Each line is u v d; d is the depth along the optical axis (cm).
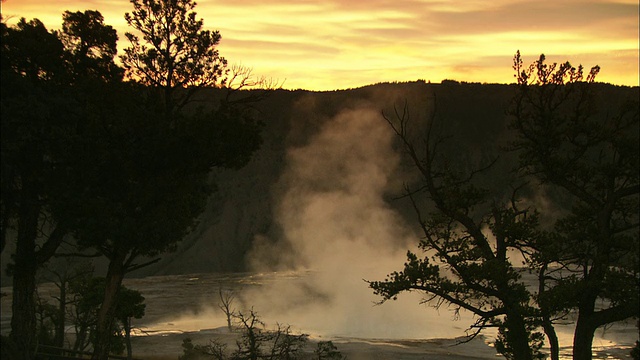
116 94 2284
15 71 2114
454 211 2391
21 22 2214
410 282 2272
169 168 2392
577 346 2208
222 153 2406
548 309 2164
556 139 2408
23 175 2164
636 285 2139
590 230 2269
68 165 2219
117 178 2319
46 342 4081
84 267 4341
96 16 2411
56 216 2308
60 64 2245
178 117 2436
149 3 2469
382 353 5462
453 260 2331
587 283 2141
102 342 2431
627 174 2262
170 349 5634
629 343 5909
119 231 2252
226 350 4225
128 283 13238
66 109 2095
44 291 8381
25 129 1966
